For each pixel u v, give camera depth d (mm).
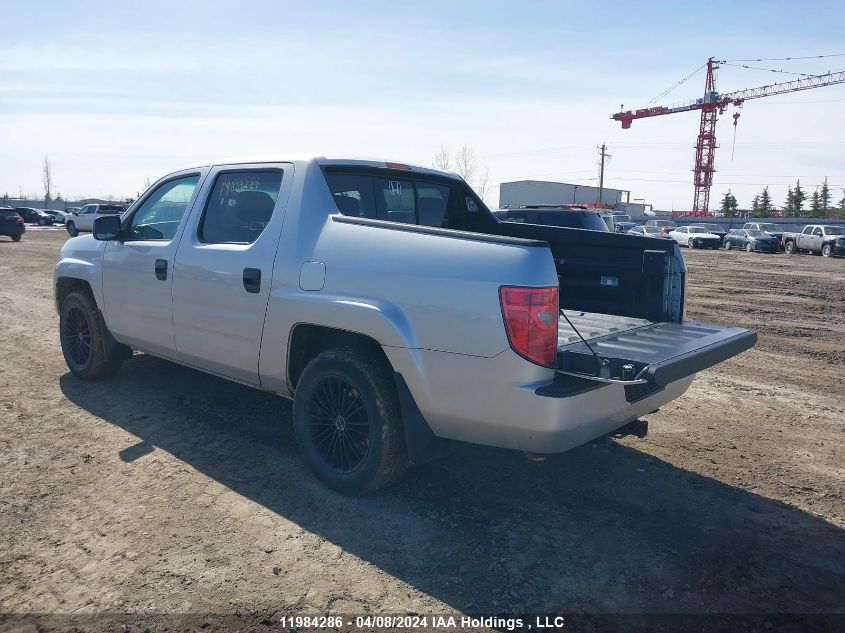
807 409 5789
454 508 3672
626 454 4562
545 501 3787
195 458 4277
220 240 4469
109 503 3654
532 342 3090
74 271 5703
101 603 2787
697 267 22734
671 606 2824
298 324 3875
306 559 3133
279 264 3969
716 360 3443
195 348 4605
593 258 4609
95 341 5680
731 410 5719
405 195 4746
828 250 30016
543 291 3102
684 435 5012
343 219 3807
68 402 5344
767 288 15930
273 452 4395
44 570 3020
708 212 93625
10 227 28047
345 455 3826
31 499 3684
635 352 3256
